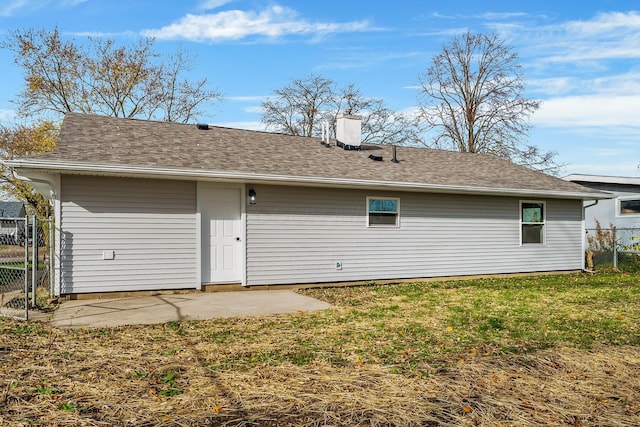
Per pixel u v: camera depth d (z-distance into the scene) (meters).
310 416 3.80
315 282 11.37
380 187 11.66
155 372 4.77
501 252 13.89
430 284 12.11
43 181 9.80
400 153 15.47
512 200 14.09
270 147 12.77
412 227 12.61
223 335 6.34
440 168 14.26
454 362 5.25
